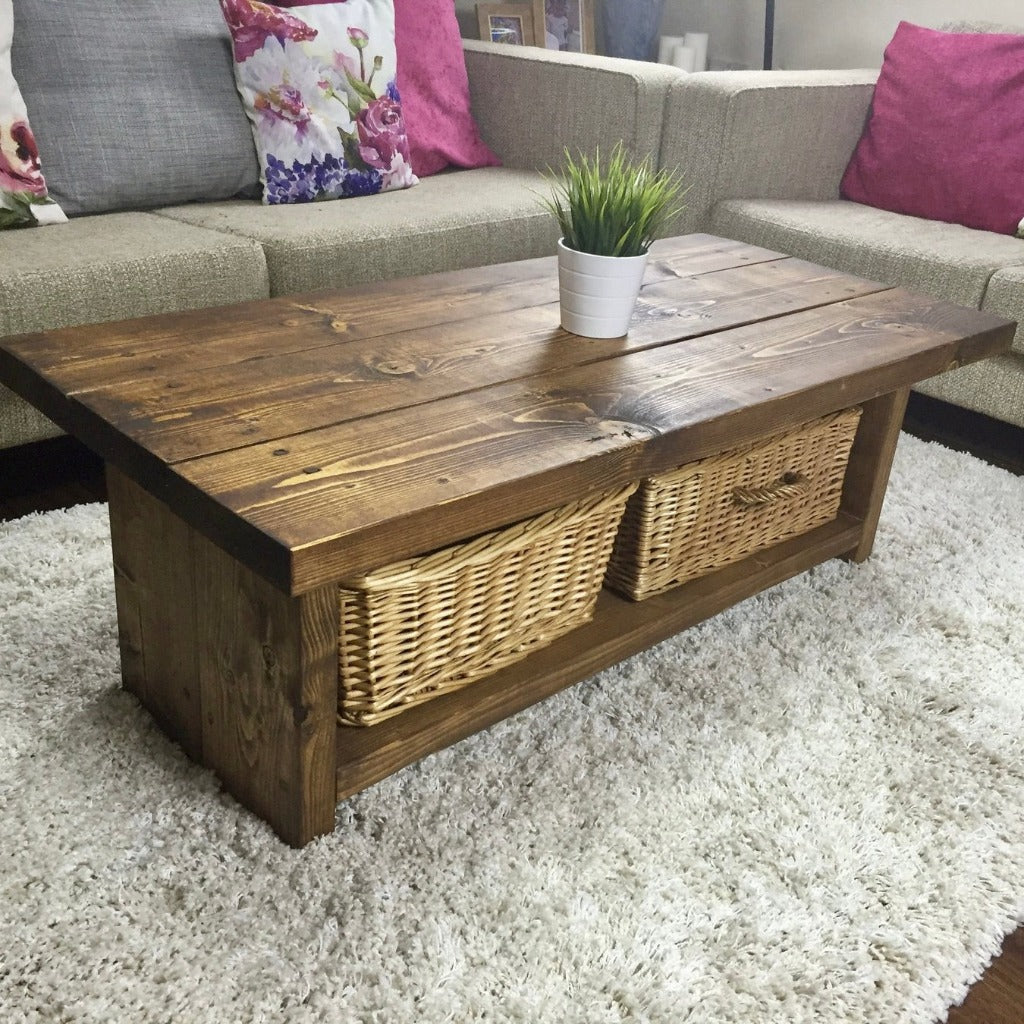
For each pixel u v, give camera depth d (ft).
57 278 5.98
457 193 8.43
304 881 3.94
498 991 3.60
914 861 4.27
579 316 5.06
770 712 5.08
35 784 4.29
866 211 8.97
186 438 3.77
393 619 4.00
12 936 3.65
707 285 6.04
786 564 5.80
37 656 5.07
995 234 8.43
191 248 6.57
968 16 10.91
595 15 12.98
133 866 3.97
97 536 6.11
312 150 8.02
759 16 12.90
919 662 5.55
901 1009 3.66
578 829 4.30
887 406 6.01
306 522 3.30
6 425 6.11
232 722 4.17
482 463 3.78
